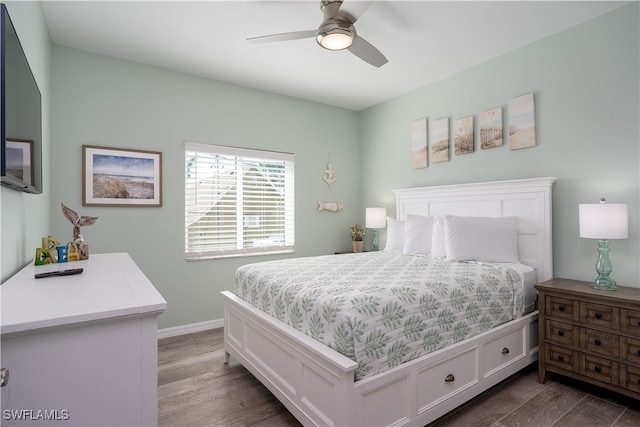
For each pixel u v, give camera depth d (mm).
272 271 2404
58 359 890
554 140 2750
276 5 2312
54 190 2812
